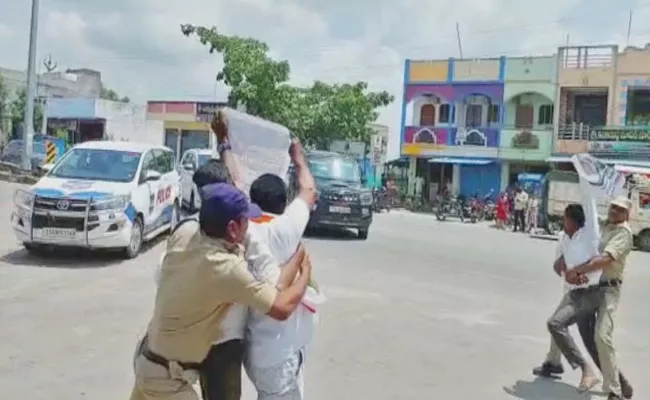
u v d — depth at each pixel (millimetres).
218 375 3920
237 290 3662
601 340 6535
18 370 6422
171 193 15414
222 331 3893
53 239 11883
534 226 28906
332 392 6344
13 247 13180
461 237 23109
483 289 12391
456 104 39750
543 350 8336
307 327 4234
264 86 34156
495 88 38312
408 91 40750
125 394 5969
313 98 38938
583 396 6711
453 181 39250
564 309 6828
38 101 47812
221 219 3709
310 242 17656
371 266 14156
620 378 6609
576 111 36438
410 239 20500
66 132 48406
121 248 12430
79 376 6355
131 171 13312
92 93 58406
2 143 48312
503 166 37969
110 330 7945
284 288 3955
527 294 12156
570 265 6727
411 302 10711
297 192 4496
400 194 39844
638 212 25766
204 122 48094
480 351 8133
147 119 49656
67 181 12547
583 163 6719
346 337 8344
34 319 8258
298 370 4211
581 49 35625
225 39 33906
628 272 17625
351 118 38844
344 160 20344
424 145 39750
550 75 36594
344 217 18891
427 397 6383
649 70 34000
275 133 4480
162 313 3754
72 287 10133
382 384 6664
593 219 6723
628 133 33375
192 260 3717
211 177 4266
